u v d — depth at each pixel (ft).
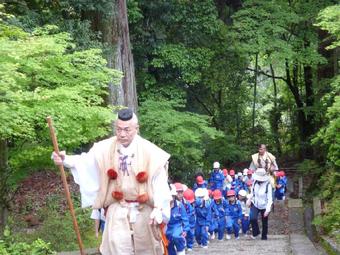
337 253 37.58
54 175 54.08
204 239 45.42
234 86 97.55
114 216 16.49
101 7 53.06
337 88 43.14
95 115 33.22
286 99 111.45
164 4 70.95
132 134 16.48
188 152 64.80
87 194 16.84
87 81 34.12
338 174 53.98
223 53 81.76
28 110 28.30
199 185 52.34
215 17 75.10
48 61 32.14
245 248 44.47
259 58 108.27
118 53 57.77
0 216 33.73
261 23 76.23
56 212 44.29
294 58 78.79
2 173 33.06
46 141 33.81
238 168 94.68
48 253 31.50
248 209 51.83
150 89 73.87
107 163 16.58
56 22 49.55
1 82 25.67
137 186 16.42
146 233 16.44
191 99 87.81
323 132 45.47
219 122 101.30
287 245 45.21
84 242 38.17
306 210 64.03
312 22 80.07
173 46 73.36
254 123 108.78
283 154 111.65
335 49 66.28
